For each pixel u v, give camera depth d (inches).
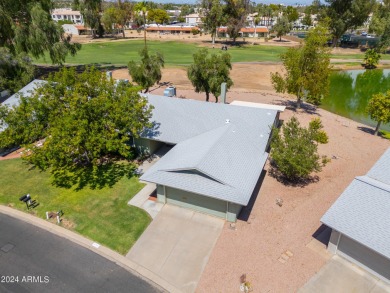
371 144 1179.3
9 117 874.1
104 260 634.8
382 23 3516.2
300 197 828.6
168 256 640.4
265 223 727.7
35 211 782.5
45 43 1851.6
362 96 1979.6
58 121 816.3
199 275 595.2
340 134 1274.6
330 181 909.2
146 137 969.5
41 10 1780.3
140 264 624.1
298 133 873.5
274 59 2942.9
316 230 704.4
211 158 775.1
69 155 820.6
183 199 772.6
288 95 1879.9
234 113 1043.3
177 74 2268.7
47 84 928.3
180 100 1119.0
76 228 721.6
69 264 625.3
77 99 823.7
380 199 617.0
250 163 821.2
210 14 3671.3
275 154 861.2
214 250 650.8
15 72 1600.6
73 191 858.8
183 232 703.7
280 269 602.5
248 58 2977.4
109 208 786.8
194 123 1010.7
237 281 578.6
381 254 534.0
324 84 1466.5
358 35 5231.3
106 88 931.3
